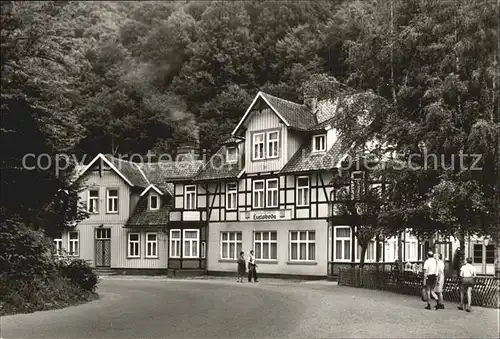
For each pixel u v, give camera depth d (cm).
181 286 2962
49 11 2228
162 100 6550
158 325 1529
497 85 2172
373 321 1548
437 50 2284
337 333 1348
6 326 1530
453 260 3456
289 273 3600
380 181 2517
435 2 2297
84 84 6519
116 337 1339
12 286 1909
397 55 2439
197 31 6862
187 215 4116
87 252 4525
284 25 6412
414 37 2325
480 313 1753
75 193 2405
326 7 6266
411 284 2358
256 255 3784
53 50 2228
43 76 2222
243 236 3862
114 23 7325
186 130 6184
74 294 2184
